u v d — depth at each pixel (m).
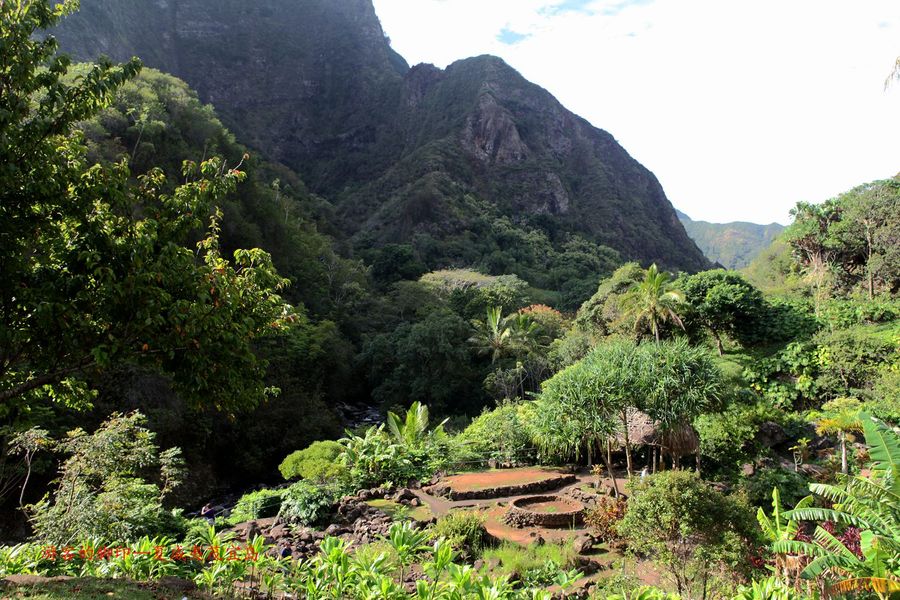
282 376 36.59
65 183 6.71
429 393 41.91
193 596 5.91
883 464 8.38
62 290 6.25
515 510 13.11
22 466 16.92
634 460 19.42
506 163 126.00
